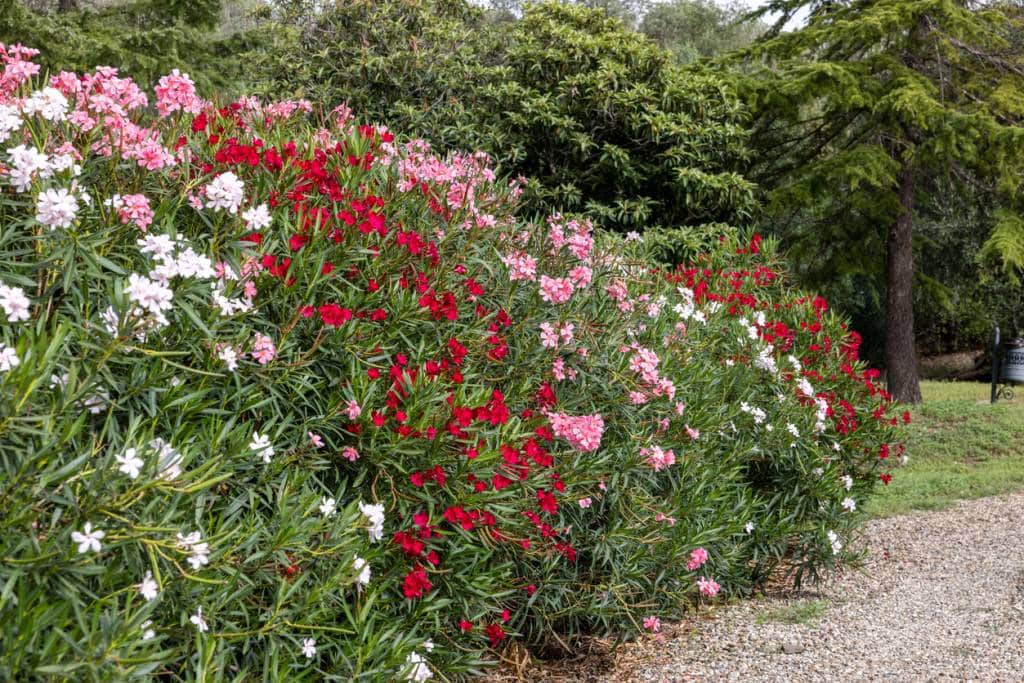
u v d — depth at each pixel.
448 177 3.83
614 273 4.50
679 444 4.62
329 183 3.29
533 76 9.13
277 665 2.32
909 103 11.62
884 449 6.26
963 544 6.77
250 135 3.49
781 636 4.51
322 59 9.26
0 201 2.36
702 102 9.29
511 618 4.00
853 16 13.45
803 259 13.78
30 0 15.86
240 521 2.40
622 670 4.00
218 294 2.58
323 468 2.81
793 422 5.56
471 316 3.67
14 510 1.83
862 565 5.87
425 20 9.30
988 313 18.94
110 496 1.96
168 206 2.70
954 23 12.30
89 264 2.35
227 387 2.57
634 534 4.20
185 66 14.70
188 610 2.13
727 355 5.49
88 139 2.69
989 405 12.50
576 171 8.90
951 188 15.66
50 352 1.96
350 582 2.48
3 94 2.91
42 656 1.73
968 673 3.91
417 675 2.74
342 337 2.94
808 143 13.68
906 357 13.48
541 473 3.58
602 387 4.11
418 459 3.03
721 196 8.95
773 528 5.34
